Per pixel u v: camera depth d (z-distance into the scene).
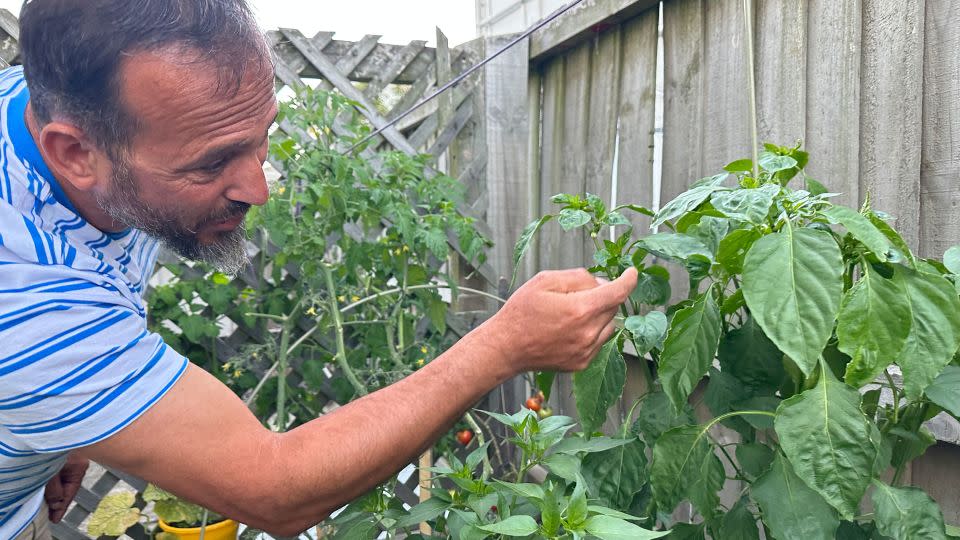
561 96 2.52
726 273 0.94
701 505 0.91
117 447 0.73
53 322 0.68
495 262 2.72
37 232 0.71
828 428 0.76
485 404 2.65
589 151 2.36
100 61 0.62
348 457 0.79
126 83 0.63
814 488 0.75
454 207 2.53
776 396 1.02
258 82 0.71
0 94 0.78
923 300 0.77
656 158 2.14
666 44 1.97
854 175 1.44
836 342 0.93
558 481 1.03
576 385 1.02
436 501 0.98
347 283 2.39
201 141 0.68
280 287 2.39
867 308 0.76
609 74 2.23
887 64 1.36
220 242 0.83
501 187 2.70
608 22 2.17
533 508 0.99
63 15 0.63
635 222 2.14
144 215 0.74
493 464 2.65
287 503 0.78
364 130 2.28
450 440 2.45
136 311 0.80
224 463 0.75
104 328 0.71
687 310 0.88
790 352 0.72
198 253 0.83
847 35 1.44
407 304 2.43
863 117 1.42
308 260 2.21
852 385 0.76
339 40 2.55
